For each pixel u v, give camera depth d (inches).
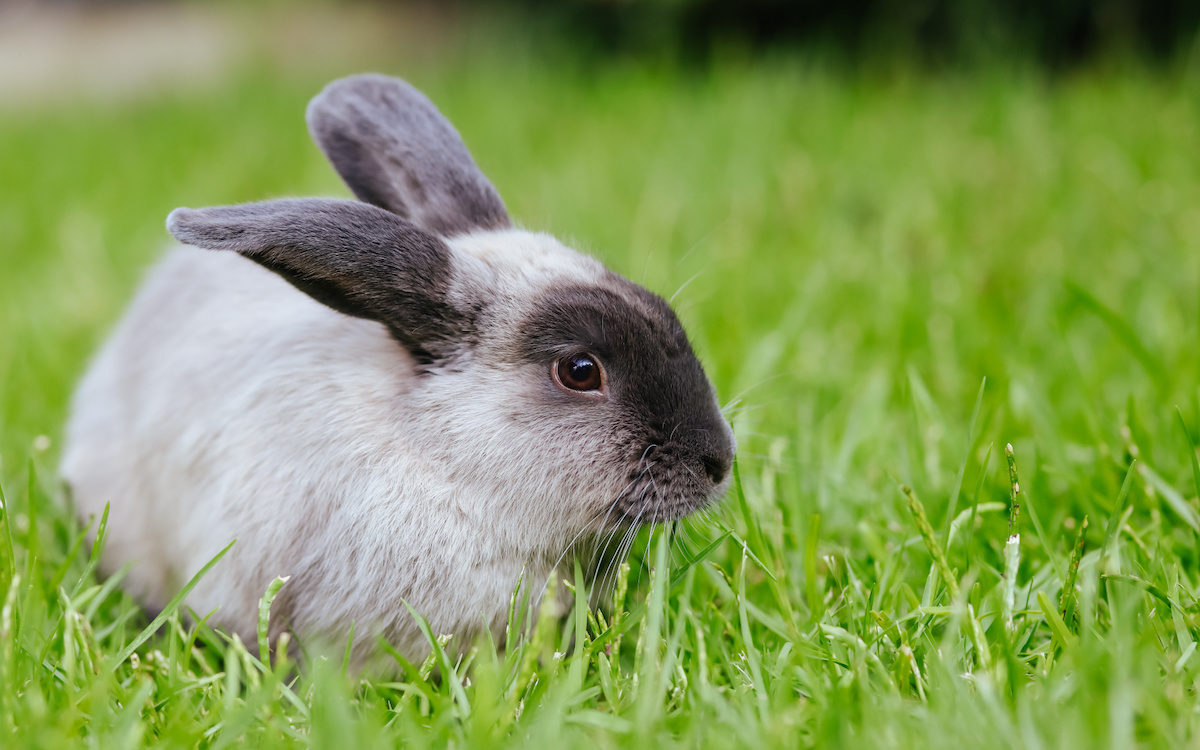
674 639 37.9
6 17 155.6
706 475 39.9
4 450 44.3
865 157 66.6
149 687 37.2
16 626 37.9
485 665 37.2
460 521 39.2
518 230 42.4
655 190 62.1
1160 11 88.6
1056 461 41.8
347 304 39.4
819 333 48.2
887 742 36.1
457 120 83.5
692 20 104.6
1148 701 36.2
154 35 146.8
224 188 68.6
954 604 37.9
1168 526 40.5
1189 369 43.7
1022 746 35.9
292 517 39.3
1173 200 54.1
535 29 112.0
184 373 40.8
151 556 41.2
